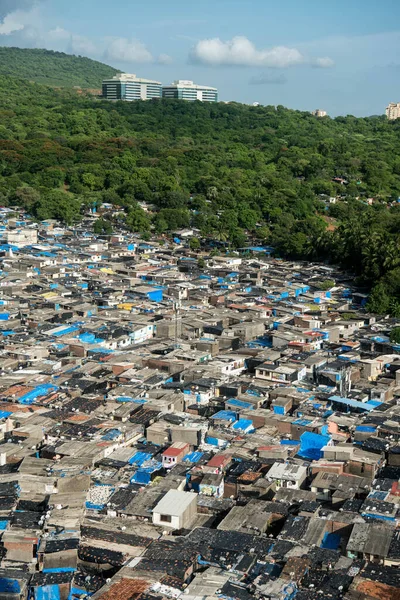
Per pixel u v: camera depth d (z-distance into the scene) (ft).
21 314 520.42
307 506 253.44
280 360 422.82
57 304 550.36
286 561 220.02
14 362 413.39
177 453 295.69
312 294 646.74
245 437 318.24
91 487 272.10
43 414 336.08
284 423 330.75
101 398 361.92
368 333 508.53
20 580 211.41
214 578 212.02
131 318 523.70
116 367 406.82
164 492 264.93
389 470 293.02
